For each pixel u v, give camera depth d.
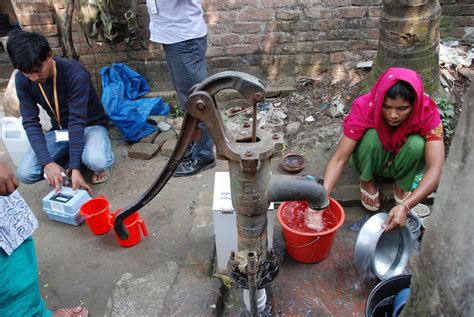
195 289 2.03
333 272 2.11
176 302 1.98
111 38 3.15
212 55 3.55
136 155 3.16
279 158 2.97
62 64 2.54
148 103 3.39
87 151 2.78
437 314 1.04
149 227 2.50
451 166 0.92
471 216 0.87
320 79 3.52
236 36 3.46
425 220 2.31
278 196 1.39
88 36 3.20
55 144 2.83
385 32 2.68
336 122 3.18
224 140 1.27
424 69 2.72
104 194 2.83
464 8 3.40
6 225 1.67
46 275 2.24
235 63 3.59
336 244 2.28
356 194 2.53
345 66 3.54
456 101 3.01
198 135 1.37
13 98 3.28
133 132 3.24
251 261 1.34
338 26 3.40
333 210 2.11
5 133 3.00
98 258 2.31
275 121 3.32
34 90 2.59
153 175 2.98
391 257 2.08
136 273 2.20
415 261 1.15
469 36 3.50
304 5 3.33
